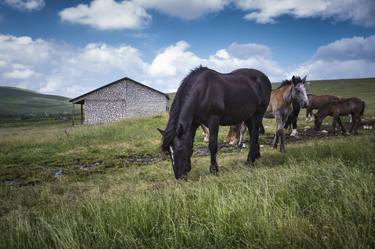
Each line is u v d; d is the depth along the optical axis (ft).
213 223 11.16
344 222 10.73
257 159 28.84
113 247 10.67
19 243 11.34
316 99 82.69
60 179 28.17
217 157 34.14
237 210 11.98
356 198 12.41
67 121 234.38
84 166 35.42
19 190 23.99
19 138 64.13
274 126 70.23
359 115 54.44
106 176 28.53
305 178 15.49
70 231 11.23
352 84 316.60
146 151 43.19
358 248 9.03
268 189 14.46
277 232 10.48
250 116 27.99
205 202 13.47
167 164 32.40
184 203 13.15
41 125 205.46
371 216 10.79
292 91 32.58
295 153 27.76
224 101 24.04
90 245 11.05
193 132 24.27
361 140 29.55
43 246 11.18
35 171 33.12
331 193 13.34
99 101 131.85
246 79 27.43
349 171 15.79
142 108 135.85
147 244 10.80
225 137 52.39
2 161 40.01
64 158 40.50
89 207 14.51
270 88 30.89
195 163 30.50
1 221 13.99
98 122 131.34
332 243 9.48
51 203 19.75
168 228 11.59
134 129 63.82
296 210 12.41
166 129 21.26
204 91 22.84
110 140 54.95
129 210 13.10
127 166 34.09
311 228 10.62
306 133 57.77
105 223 12.25
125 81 133.69
